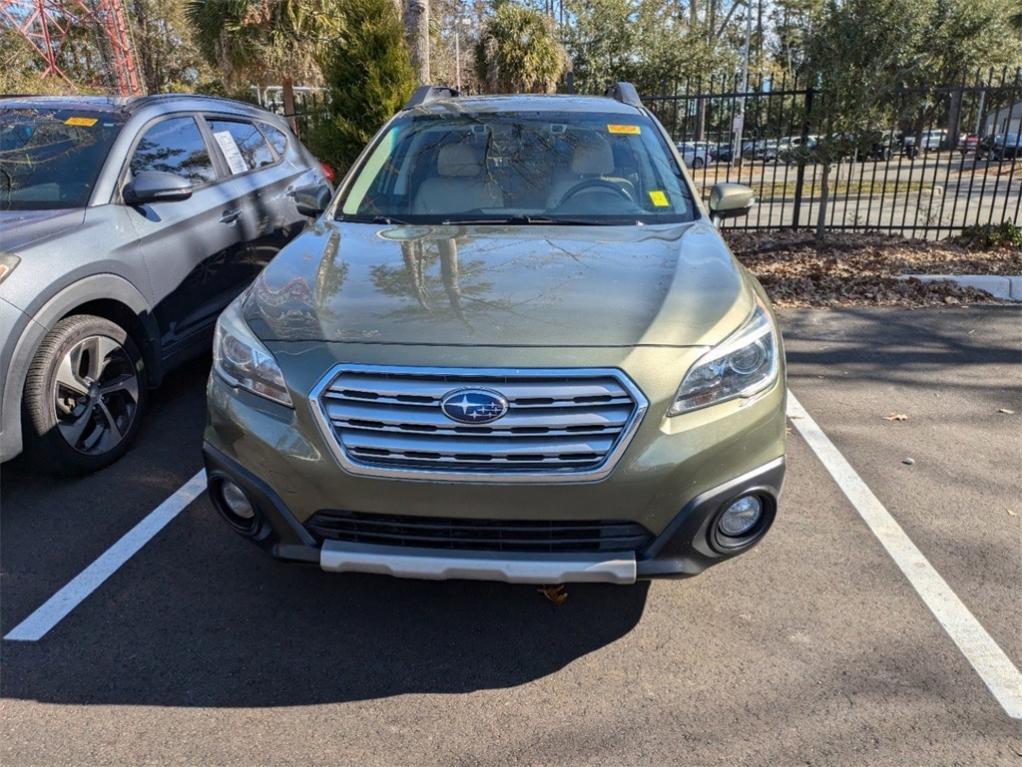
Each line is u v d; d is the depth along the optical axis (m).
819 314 7.13
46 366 3.70
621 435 2.46
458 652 2.86
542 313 2.66
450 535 2.56
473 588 3.22
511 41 16.88
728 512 2.66
